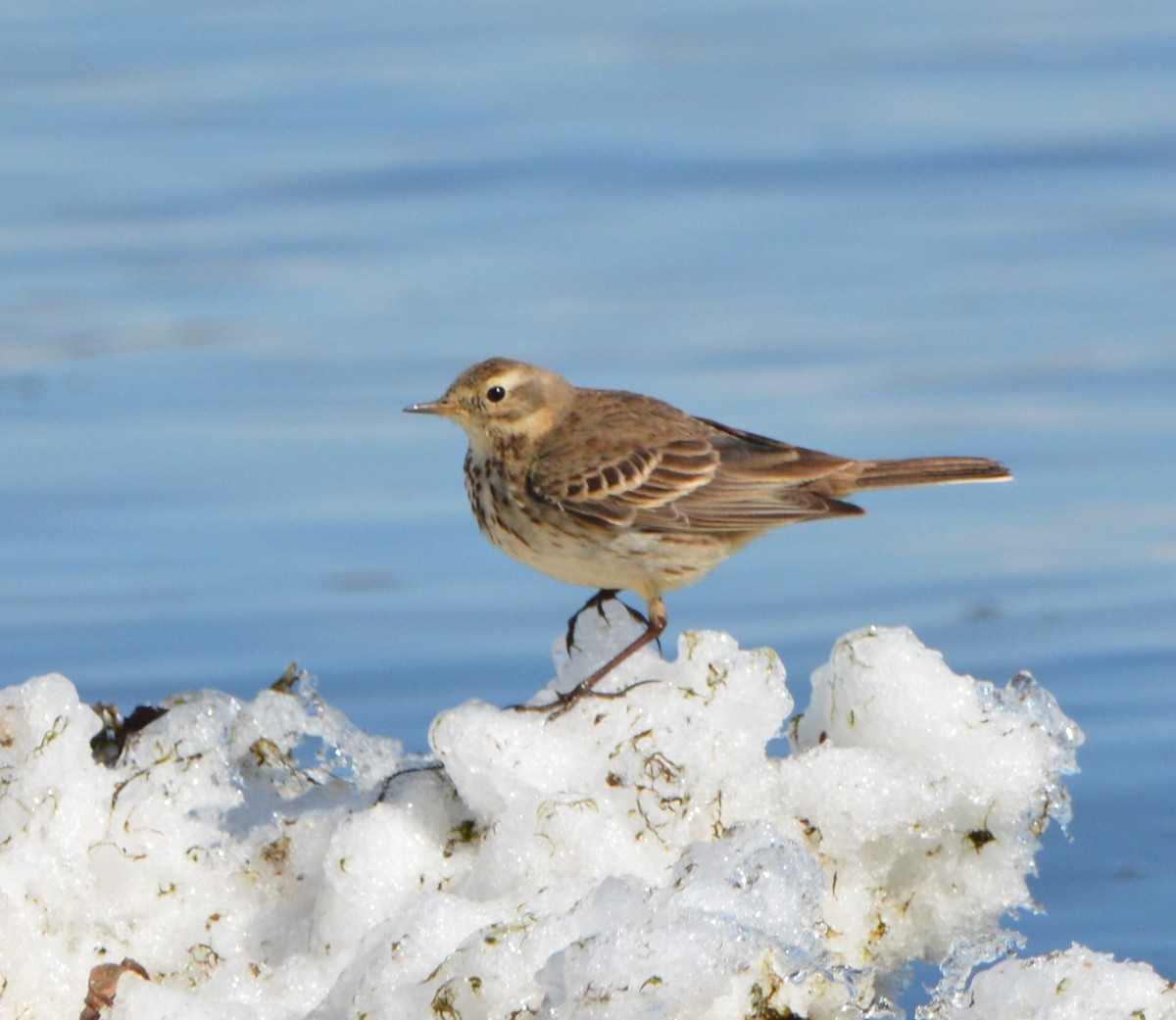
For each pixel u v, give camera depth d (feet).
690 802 38.83
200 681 63.67
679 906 34.58
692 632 40.37
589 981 33.30
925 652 40.91
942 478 53.62
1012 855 40.50
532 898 35.96
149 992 34.78
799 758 39.65
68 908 37.91
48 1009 36.86
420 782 39.91
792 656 65.41
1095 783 54.29
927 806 39.55
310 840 39.52
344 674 64.18
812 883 36.11
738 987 34.47
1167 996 34.88
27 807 38.17
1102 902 47.32
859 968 37.96
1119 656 64.69
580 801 37.76
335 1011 35.68
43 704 38.93
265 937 38.55
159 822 38.91
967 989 36.73
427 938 35.19
